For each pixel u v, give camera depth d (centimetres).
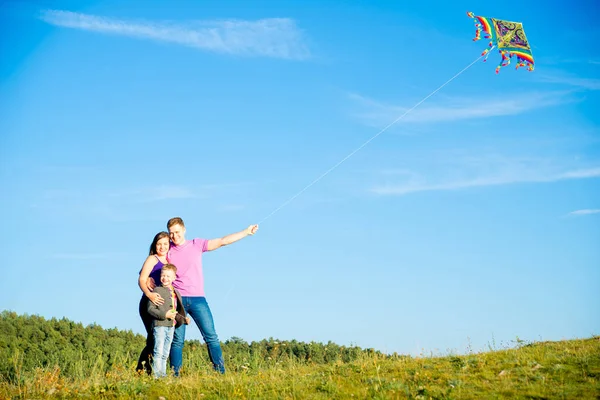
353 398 958
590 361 1061
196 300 1188
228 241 1216
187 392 1033
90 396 1048
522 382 979
